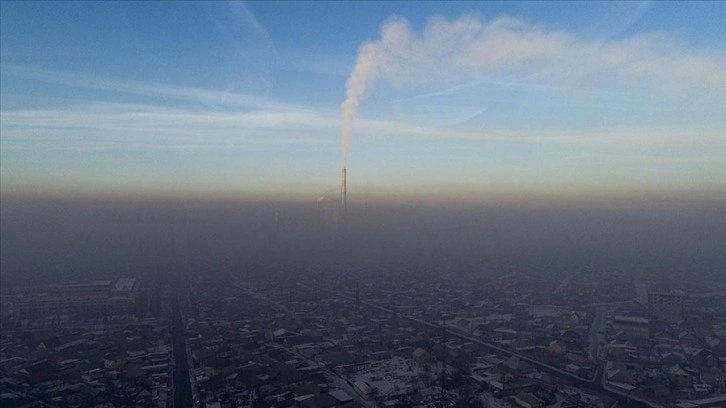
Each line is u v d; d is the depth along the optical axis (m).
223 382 150.25
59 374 159.25
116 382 152.00
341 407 129.50
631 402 133.38
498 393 139.25
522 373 155.50
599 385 146.88
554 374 157.88
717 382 144.62
